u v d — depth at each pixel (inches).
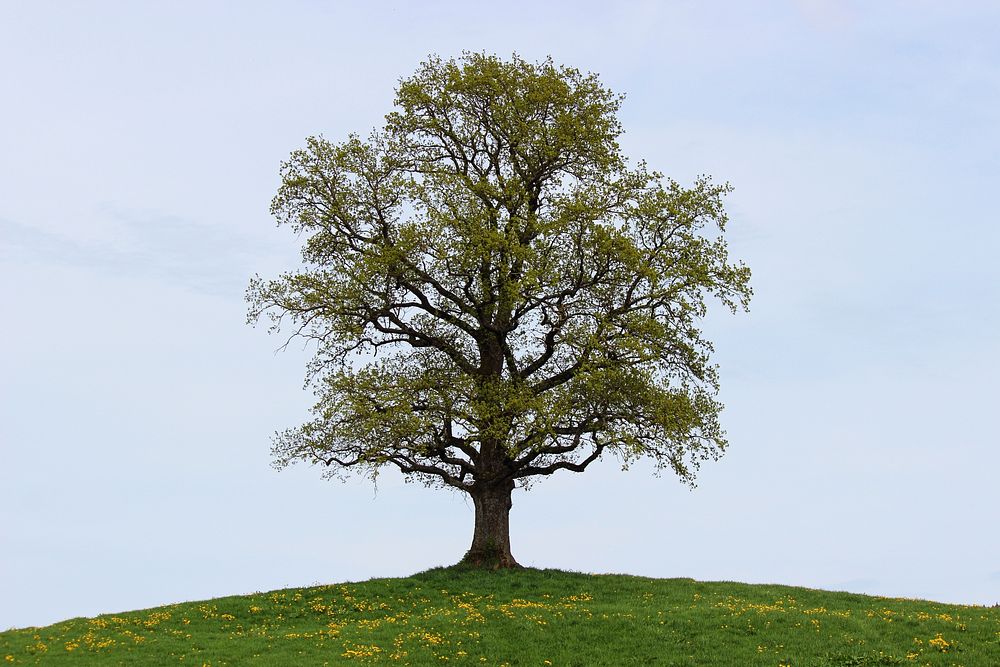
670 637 1194.0
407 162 1630.2
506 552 1557.6
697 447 1497.3
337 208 1555.1
